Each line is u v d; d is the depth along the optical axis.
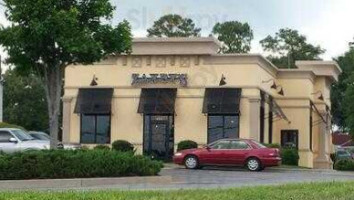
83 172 22.69
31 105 73.88
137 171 23.81
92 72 44.12
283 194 15.03
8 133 31.92
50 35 23.92
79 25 24.55
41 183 21.64
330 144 57.94
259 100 42.53
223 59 42.94
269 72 46.66
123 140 42.56
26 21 24.05
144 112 42.97
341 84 69.94
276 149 34.66
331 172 35.34
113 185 22.16
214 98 42.59
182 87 43.12
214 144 34.78
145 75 43.44
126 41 25.75
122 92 43.75
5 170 21.86
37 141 32.06
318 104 53.06
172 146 43.12
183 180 25.66
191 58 43.25
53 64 25.44
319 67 53.03
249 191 15.95
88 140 44.00
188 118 43.00
